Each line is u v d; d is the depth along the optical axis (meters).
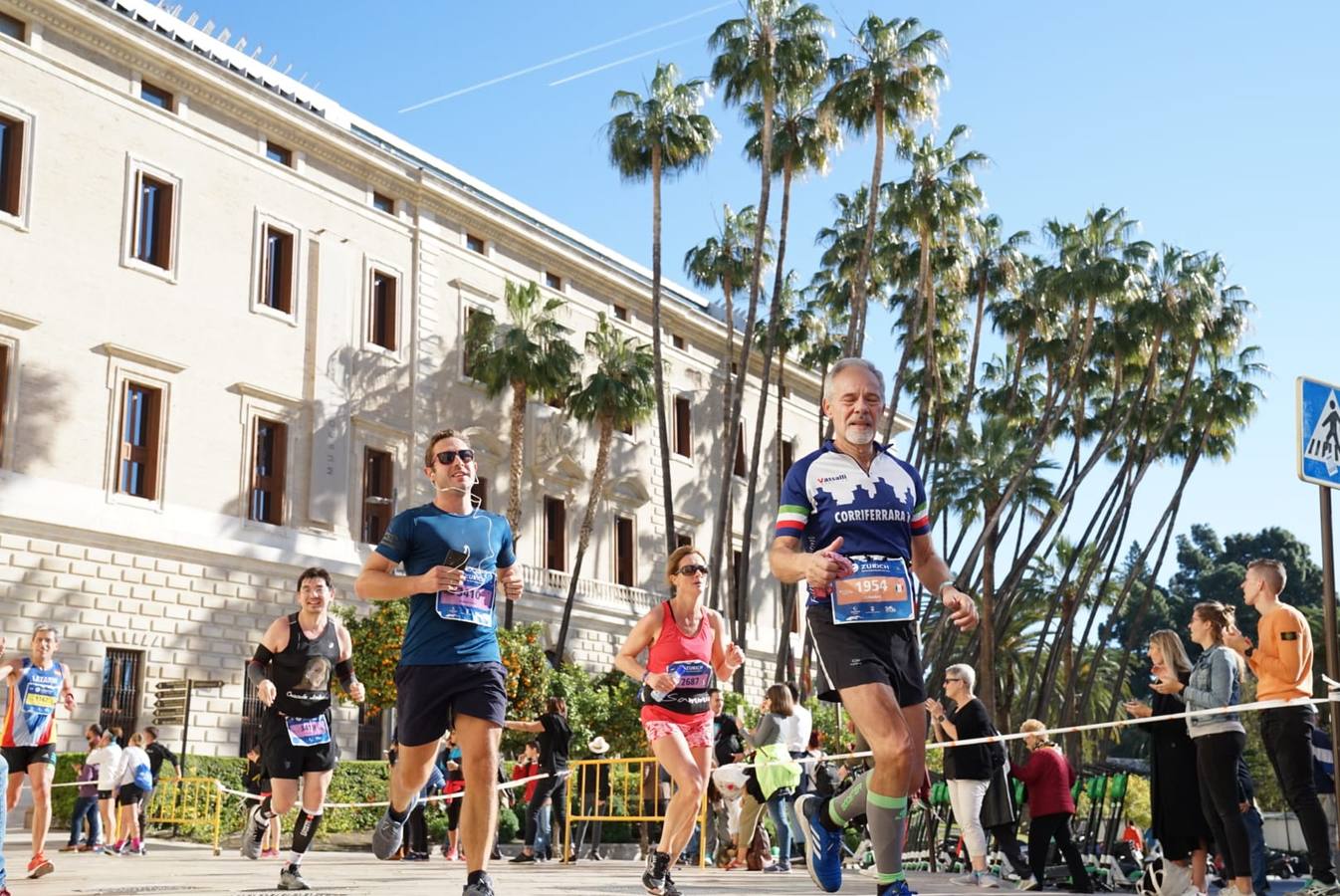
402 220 39.44
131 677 29.84
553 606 42.03
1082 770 19.25
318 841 22.41
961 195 42.91
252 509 33.41
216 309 33.03
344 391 36.38
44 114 29.64
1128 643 55.81
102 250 30.47
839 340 54.69
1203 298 49.69
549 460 43.69
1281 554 87.69
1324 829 8.02
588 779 18.25
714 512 52.19
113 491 29.97
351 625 31.70
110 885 8.95
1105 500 53.75
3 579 27.47
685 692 7.86
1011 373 57.22
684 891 8.99
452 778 18.22
